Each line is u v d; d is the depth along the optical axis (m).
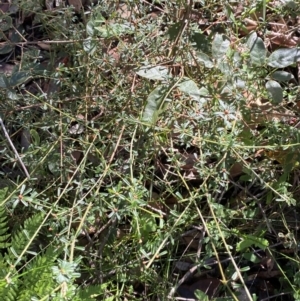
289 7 0.54
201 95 0.46
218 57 0.47
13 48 0.64
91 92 0.55
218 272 0.58
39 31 0.67
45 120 0.52
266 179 0.52
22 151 0.53
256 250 0.57
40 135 0.58
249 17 0.59
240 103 0.47
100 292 0.48
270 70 0.58
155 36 0.55
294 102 0.53
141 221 0.51
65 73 0.58
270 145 0.50
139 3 0.56
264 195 0.56
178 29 0.50
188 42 0.49
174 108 0.50
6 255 0.45
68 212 0.46
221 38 0.46
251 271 0.59
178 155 0.52
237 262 0.57
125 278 0.51
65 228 0.44
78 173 0.53
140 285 0.56
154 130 0.50
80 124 0.54
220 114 0.45
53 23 0.58
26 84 0.62
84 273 0.54
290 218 0.56
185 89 0.46
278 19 0.62
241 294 0.56
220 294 0.57
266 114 0.52
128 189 0.47
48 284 0.45
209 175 0.47
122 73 0.54
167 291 0.53
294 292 0.51
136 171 0.54
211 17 0.57
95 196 0.44
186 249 0.54
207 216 0.52
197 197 0.49
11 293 0.46
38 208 0.45
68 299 0.38
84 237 0.55
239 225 0.55
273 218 0.56
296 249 0.51
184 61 0.51
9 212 0.51
